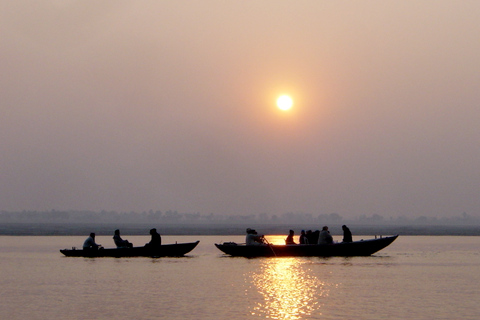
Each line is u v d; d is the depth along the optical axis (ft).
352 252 211.61
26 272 159.33
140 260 196.13
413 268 171.12
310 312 101.30
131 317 97.45
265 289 127.65
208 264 182.19
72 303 110.52
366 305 108.17
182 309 104.17
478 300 113.80
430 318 96.63
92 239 211.00
